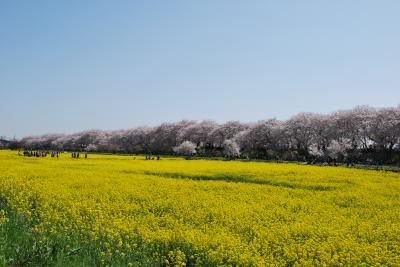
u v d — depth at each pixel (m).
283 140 88.12
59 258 9.45
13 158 49.25
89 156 66.75
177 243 12.21
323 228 14.57
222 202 19.12
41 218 14.09
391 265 11.30
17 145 129.62
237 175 31.94
